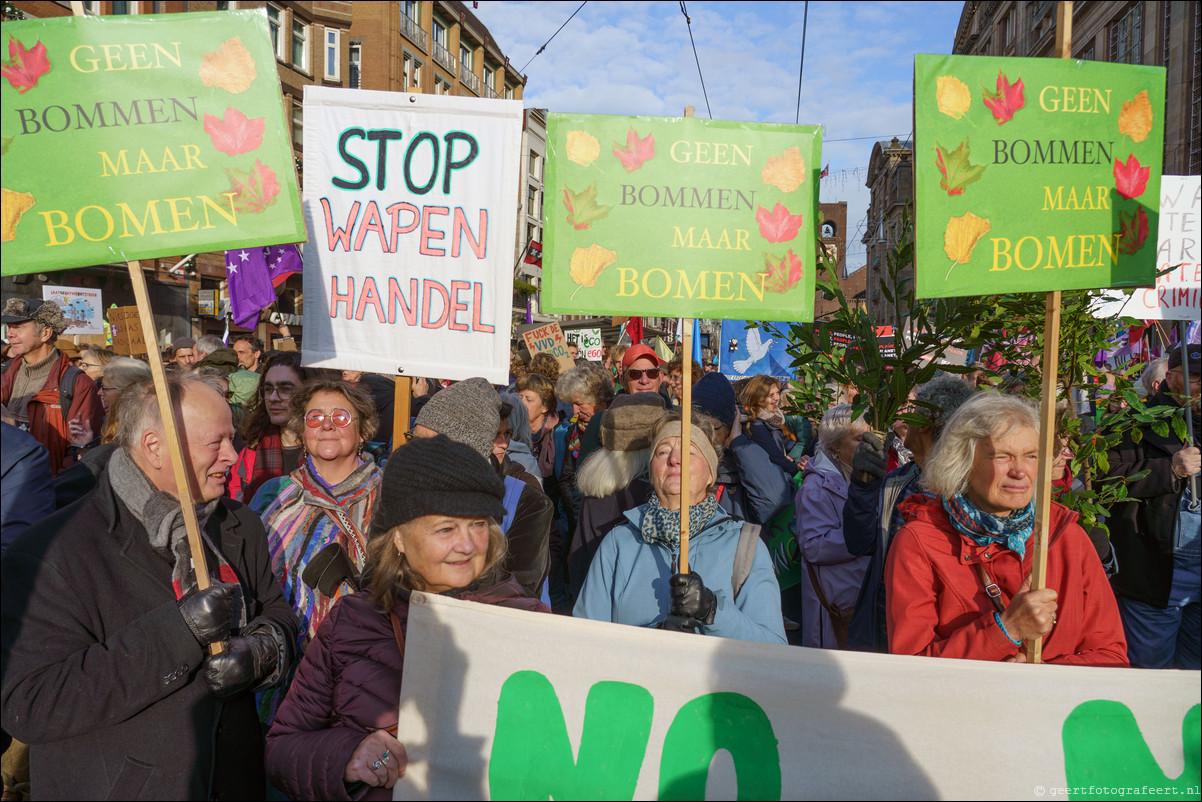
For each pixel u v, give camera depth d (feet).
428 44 106.52
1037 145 6.43
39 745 5.57
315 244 9.25
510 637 6.02
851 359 9.31
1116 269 6.57
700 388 11.64
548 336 32.01
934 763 5.78
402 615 6.10
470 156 9.04
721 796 5.89
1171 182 11.87
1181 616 11.80
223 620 5.58
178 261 66.03
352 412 8.48
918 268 6.24
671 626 6.56
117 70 6.06
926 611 6.86
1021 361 10.93
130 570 5.78
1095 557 6.89
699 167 7.48
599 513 10.30
